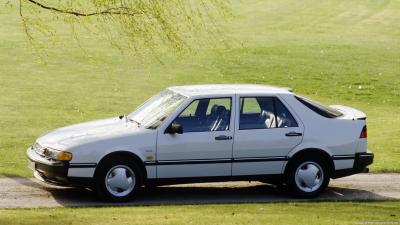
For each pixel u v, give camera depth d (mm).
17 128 53406
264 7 157750
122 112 63750
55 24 117625
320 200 32812
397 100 76375
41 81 78625
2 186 34312
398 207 30938
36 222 25453
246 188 35406
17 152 43844
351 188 35906
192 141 31906
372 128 57375
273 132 32750
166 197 32812
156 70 88812
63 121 57719
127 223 25312
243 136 32438
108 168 31094
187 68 90938
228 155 32281
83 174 30859
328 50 108125
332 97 77188
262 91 33375
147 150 31438
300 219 26672
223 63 95312
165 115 32219
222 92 32938
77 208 29422
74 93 72375
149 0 35094
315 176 33188
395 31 130750
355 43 116125
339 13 151125
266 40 117312
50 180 31234
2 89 72875
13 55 93688
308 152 33094
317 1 166625
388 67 95438
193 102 32406
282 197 33375
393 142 49781
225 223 25484
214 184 36344
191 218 26500
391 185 36875
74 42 104938
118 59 94750
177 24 35906
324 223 25938
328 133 33281
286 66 94438
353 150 33531
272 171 32812
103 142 31094
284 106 33219
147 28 35375
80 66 89125
